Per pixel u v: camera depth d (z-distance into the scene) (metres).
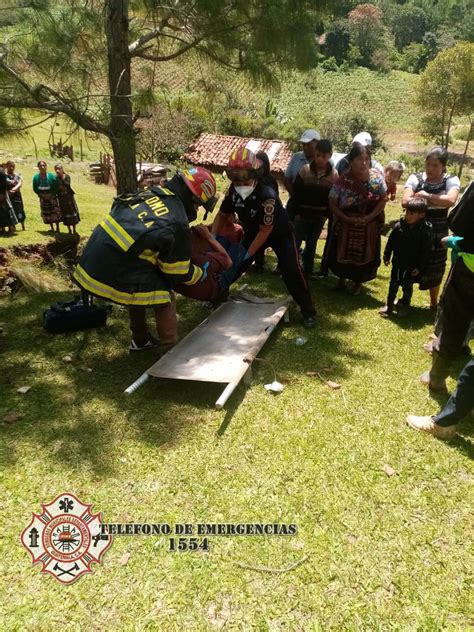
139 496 2.91
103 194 15.11
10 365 4.28
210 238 4.38
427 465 3.15
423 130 40.31
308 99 59.56
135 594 2.37
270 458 3.20
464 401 3.20
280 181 24.42
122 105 5.40
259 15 5.21
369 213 5.52
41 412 3.63
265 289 6.16
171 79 9.08
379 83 67.06
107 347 4.61
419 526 2.72
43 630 2.21
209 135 26.80
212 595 2.36
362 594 2.36
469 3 107.75
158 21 5.59
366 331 5.05
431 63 37.28
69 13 5.02
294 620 2.24
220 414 3.62
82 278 3.77
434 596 2.35
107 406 3.71
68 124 5.20
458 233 3.29
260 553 2.56
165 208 3.66
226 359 3.96
